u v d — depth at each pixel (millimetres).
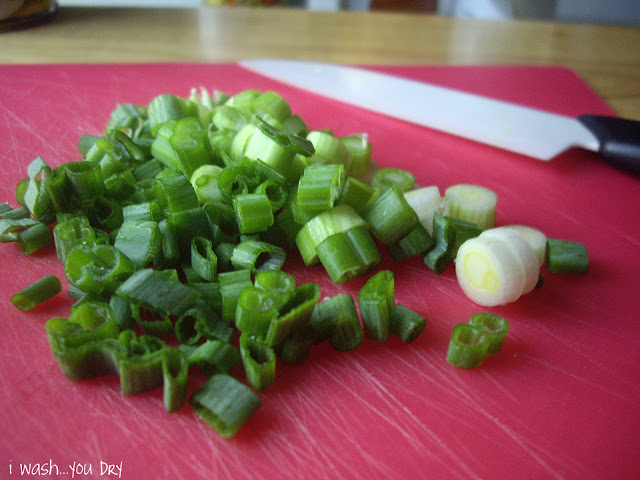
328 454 135
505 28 349
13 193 213
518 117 253
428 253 184
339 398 147
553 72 301
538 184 225
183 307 154
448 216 201
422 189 197
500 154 242
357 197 186
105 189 189
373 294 155
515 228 191
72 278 160
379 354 158
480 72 302
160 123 204
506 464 134
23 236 182
